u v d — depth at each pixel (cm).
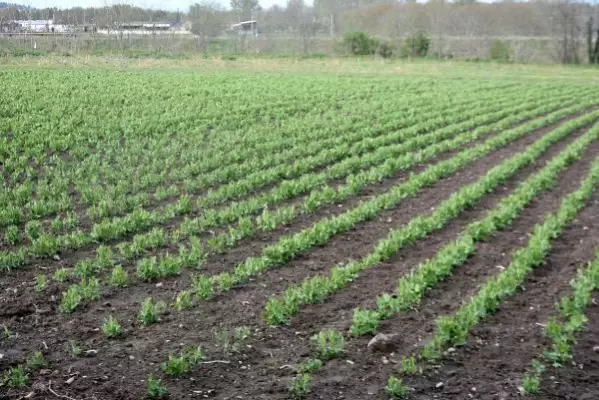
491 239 1274
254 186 1622
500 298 951
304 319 888
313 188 1641
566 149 2242
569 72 6353
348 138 2286
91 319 873
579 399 711
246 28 10106
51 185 1543
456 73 5716
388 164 1861
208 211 1346
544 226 1288
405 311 921
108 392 693
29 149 1875
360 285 1013
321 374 746
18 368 726
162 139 2145
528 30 9819
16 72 3853
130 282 1004
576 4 8344
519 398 709
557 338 822
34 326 848
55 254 1112
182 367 732
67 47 6075
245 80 4122
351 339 830
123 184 1561
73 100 2872
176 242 1198
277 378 735
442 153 2156
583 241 1284
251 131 2380
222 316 892
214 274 1052
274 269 1082
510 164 1903
